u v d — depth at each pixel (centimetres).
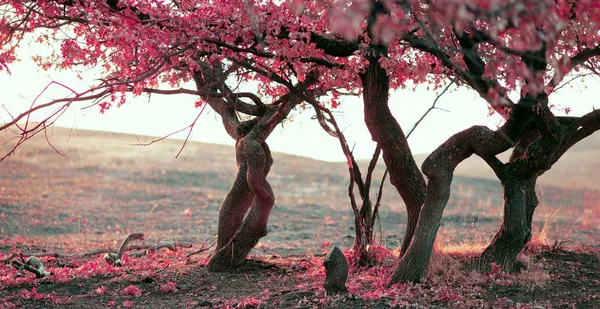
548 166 881
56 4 748
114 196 2561
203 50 783
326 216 2369
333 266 806
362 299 768
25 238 1669
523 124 837
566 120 898
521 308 727
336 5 495
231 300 815
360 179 1059
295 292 819
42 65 870
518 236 917
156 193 2658
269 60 858
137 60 731
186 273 1013
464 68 756
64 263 1186
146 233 1856
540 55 648
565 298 785
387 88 834
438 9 475
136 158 3697
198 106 883
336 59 844
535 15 434
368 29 738
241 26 737
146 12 734
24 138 662
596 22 529
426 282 854
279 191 3020
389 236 1817
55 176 2972
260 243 1697
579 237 1719
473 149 875
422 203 952
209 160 3853
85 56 704
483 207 2642
